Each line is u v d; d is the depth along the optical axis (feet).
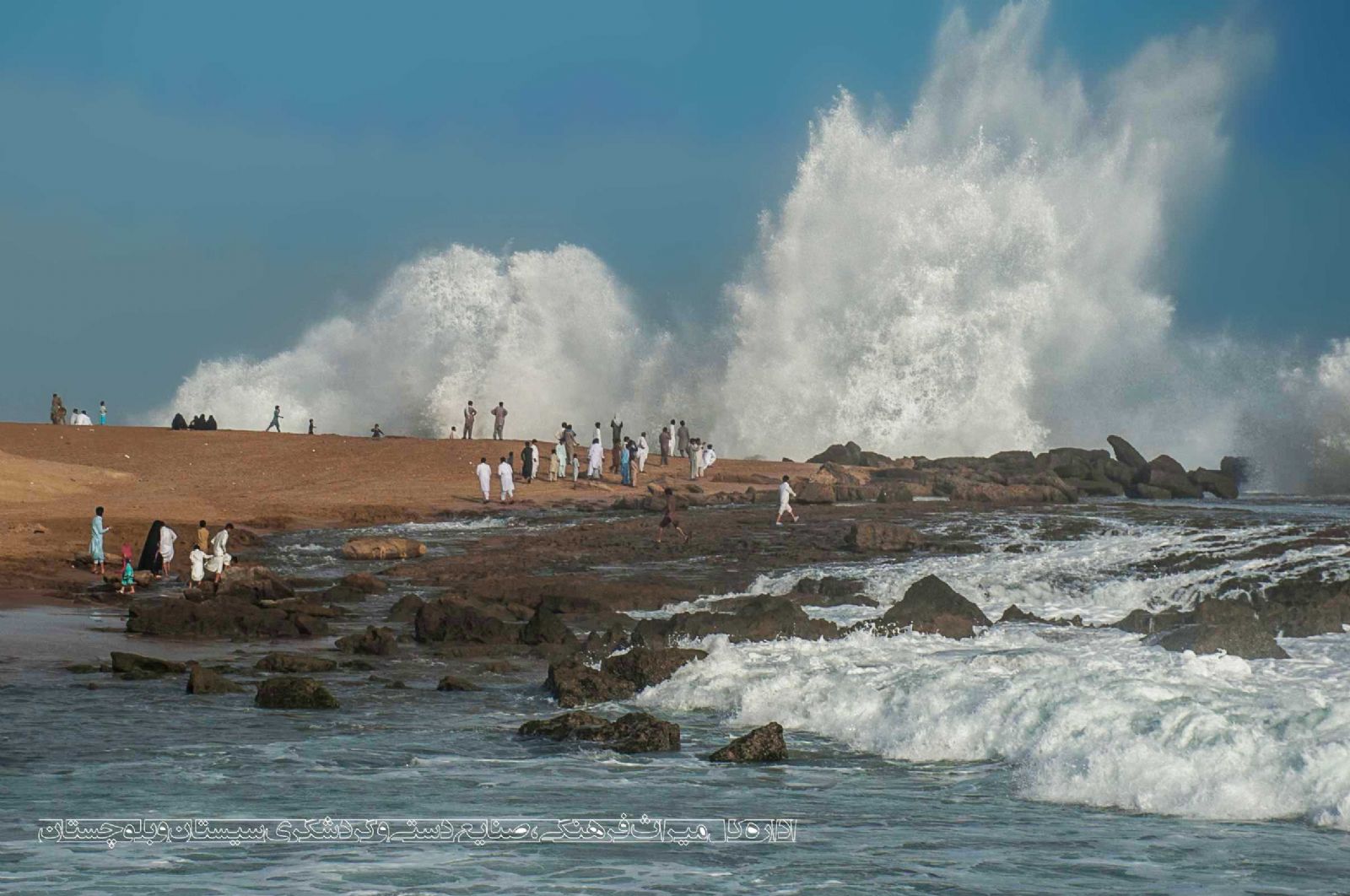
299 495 605.73
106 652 258.78
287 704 200.54
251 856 116.57
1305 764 137.18
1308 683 178.60
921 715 174.40
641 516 540.11
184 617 291.17
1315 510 530.27
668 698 207.00
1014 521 487.61
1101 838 124.36
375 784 148.05
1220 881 109.50
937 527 474.08
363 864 113.91
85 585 373.61
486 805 137.49
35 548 434.30
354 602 351.67
